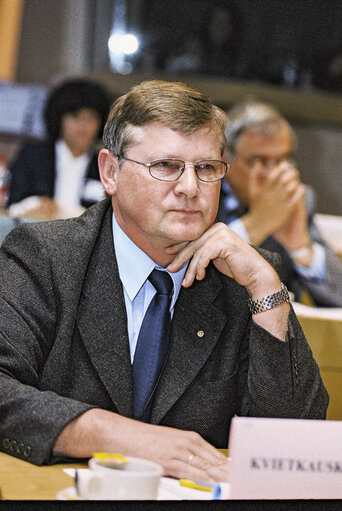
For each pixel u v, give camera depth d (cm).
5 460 198
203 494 181
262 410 240
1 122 728
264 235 538
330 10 856
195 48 834
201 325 246
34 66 794
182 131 226
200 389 240
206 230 248
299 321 274
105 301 239
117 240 248
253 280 245
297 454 174
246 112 552
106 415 202
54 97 652
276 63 857
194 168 228
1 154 732
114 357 234
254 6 844
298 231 548
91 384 232
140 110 229
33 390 212
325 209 881
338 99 870
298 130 876
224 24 838
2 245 250
